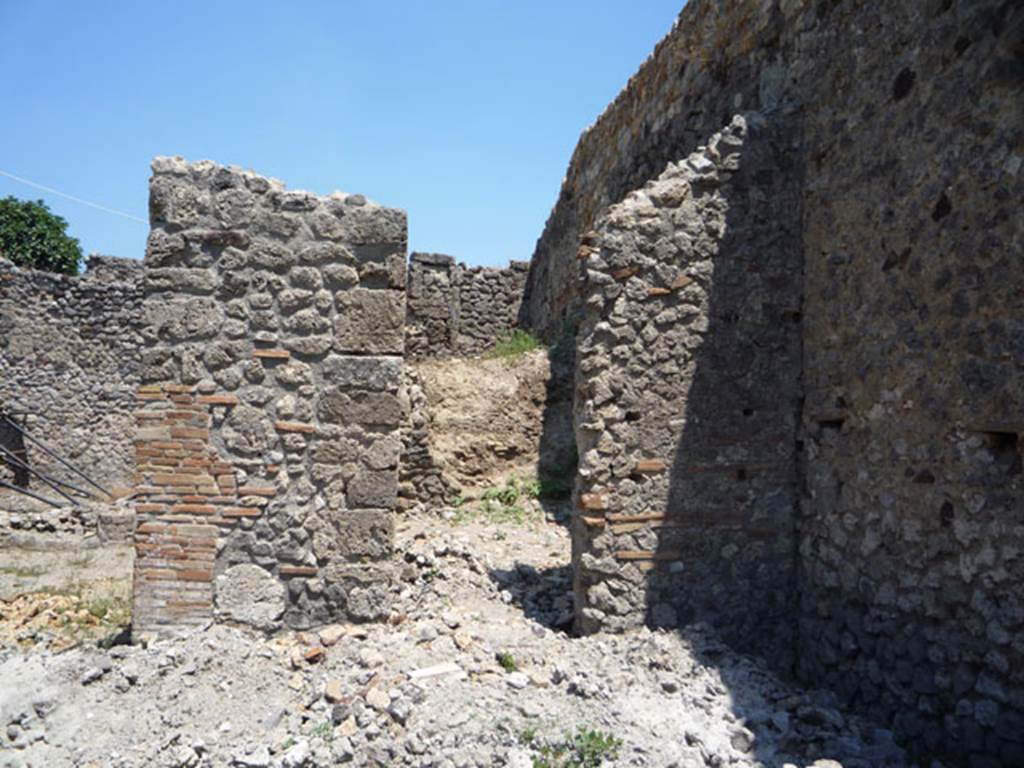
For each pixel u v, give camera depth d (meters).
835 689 4.84
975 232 3.92
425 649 4.76
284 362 5.00
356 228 5.09
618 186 10.34
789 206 5.45
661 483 5.23
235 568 4.91
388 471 5.09
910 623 4.28
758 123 5.43
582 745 3.68
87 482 15.72
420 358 15.79
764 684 4.63
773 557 5.33
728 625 5.23
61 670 4.41
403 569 6.16
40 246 25.48
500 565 7.27
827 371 5.11
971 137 3.96
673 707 4.20
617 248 5.23
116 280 18.16
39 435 15.43
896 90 4.54
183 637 4.77
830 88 5.19
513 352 13.55
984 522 3.82
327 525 5.02
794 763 3.78
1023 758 3.58
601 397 5.19
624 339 5.22
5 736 4.02
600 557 5.18
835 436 5.00
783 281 5.41
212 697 4.26
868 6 4.83
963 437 3.96
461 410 11.02
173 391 4.91
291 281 5.03
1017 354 3.65
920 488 4.24
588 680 4.35
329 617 5.01
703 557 5.25
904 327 4.40
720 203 5.36
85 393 15.89
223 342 4.94
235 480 4.93
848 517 4.83
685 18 7.88
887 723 4.39
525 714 3.99
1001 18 3.80
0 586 8.00
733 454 5.32
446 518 9.55
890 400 4.50
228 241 4.96
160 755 3.81
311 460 5.02
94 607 6.92
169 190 4.92
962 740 3.90
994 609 3.75
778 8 5.99
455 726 3.84
